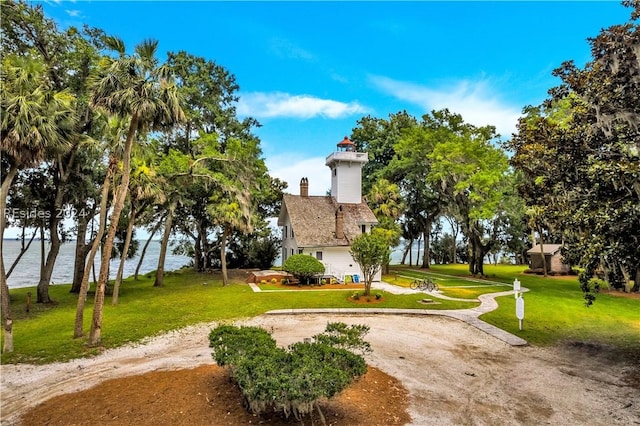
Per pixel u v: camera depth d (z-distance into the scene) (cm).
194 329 1443
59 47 2064
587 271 1082
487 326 1511
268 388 598
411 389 874
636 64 1025
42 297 2111
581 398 852
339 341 870
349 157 3331
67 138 1380
